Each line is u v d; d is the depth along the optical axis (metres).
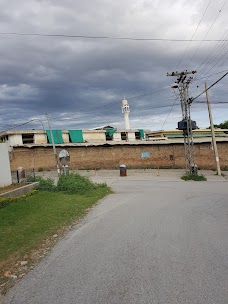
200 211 11.55
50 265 6.02
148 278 5.08
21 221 9.98
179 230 8.41
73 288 4.85
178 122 29.80
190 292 4.48
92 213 11.71
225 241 7.11
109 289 4.74
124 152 38.97
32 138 43.69
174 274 5.20
